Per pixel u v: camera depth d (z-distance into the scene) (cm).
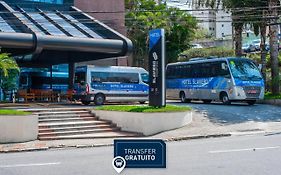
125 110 2189
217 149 1482
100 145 1767
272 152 1374
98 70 3100
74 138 1966
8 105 2767
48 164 1212
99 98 3069
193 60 3644
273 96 3334
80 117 2311
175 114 2192
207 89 3381
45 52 3064
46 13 3316
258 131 2156
